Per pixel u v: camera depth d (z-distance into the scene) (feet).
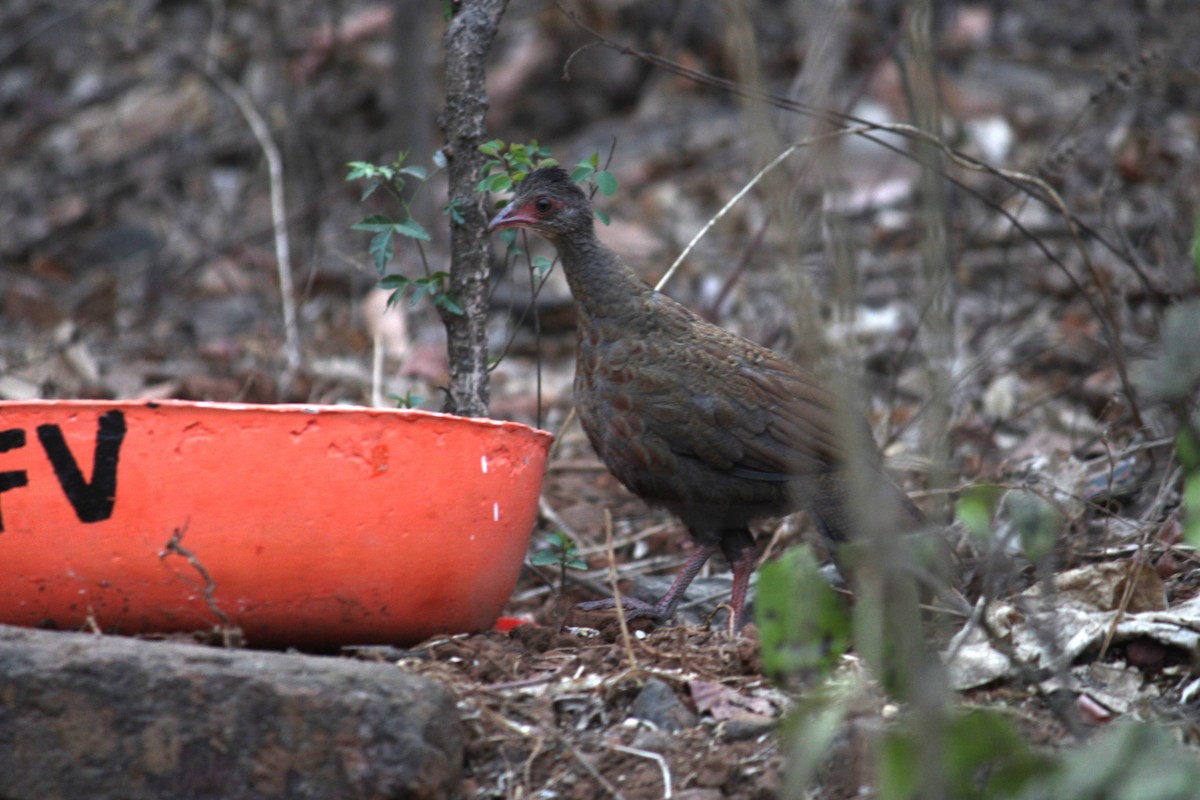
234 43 74.54
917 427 37.86
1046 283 47.60
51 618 20.45
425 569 21.50
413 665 21.34
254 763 18.37
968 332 44.62
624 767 19.74
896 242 53.52
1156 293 36.78
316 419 20.51
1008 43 69.92
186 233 64.49
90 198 69.56
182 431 20.15
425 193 57.82
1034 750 17.75
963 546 27.45
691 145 67.77
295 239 59.36
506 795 19.43
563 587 28.53
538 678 21.50
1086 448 35.40
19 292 54.85
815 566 17.92
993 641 19.51
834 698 19.03
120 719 18.47
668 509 27.99
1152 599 23.49
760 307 48.32
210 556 20.31
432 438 21.26
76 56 80.53
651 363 27.09
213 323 54.75
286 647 21.71
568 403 44.80
